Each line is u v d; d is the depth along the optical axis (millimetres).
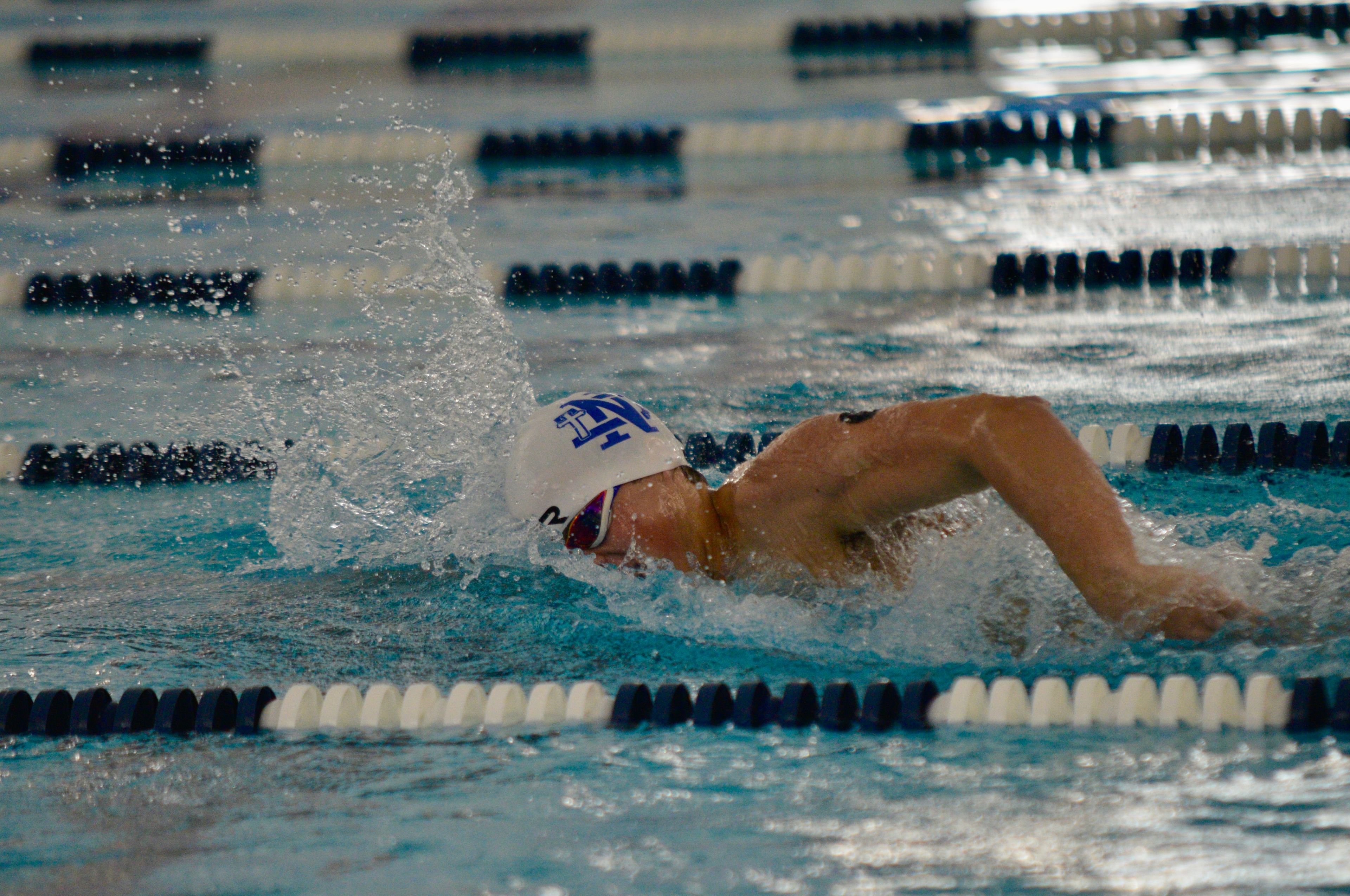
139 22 37969
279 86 32000
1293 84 27750
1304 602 7094
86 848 5594
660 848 5273
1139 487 10508
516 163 26859
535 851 5316
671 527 8070
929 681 6738
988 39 34062
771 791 5805
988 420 6715
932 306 17438
